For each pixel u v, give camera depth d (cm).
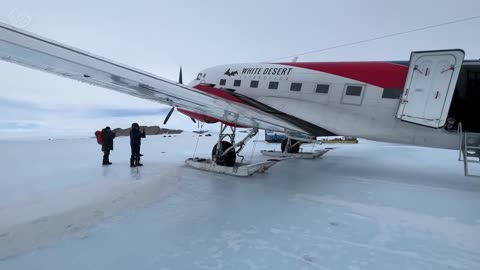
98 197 427
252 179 578
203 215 348
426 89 501
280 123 595
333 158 980
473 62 521
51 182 533
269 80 762
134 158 736
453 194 465
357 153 1170
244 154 1086
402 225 322
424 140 567
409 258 243
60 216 341
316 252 252
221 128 693
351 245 268
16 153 1109
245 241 274
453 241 280
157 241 271
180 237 281
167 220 329
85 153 1104
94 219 331
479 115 515
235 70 848
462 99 527
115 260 233
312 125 695
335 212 366
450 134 534
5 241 270
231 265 227
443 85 483
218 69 899
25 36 251
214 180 560
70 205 387
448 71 478
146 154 1048
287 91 722
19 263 228
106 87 424
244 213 357
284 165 796
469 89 523
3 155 1027
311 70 698
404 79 566
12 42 234
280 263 231
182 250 253
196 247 259
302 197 438
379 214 360
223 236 285
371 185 529
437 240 282
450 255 250
